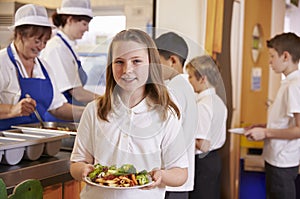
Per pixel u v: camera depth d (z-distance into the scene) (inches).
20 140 71.1
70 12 116.2
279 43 102.6
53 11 117.6
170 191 70.2
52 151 75.3
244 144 143.6
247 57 162.9
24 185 42.4
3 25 123.0
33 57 105.3
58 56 112.3
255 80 168.9
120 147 53.9
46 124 94.3
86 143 56.7
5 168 66.4
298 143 102.5
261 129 103.3
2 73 101.4
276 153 102.3
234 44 144.0
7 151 66.9
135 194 52.8
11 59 102.6
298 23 190.7
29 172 66.7
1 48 122.7
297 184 124.6
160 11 123.0
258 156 139.5
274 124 105.0
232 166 142.1
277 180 103.1
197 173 97.9
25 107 94.1
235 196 142.9
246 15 159.6
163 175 52.6
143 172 51.5
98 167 53.0
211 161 97.7
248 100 165.8
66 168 73.2
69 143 81.4
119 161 54.2
